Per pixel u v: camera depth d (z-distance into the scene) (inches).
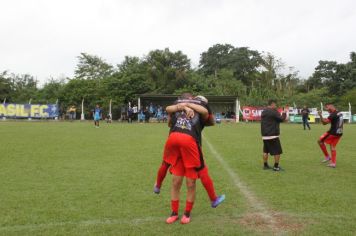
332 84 2620.6
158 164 399.2
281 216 220.7
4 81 2337.6
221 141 654.5
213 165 400.5
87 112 1793.8
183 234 192.4
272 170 372.2
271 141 368.5
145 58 2568.9
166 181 313.6
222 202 251.0
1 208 234.1
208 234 192.4
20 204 242.8
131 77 1877.5
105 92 1839.3
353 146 593.3
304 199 257.3
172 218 211.0
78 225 204.5
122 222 210.1
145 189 285.1
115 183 305.0
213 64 3344.0
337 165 407.2
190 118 217.9
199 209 235.6
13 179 317.7
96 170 362.0
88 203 246.2
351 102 2005.4
